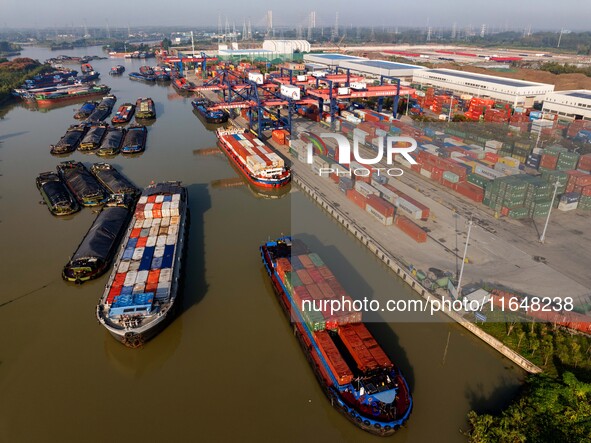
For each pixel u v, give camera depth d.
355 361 33.03
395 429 29.23
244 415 32.03
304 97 109.75
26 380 35.22
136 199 68.50
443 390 33.12
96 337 40.09
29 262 51.88
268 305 44.12
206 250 54.22
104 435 30.31
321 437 30.38
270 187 72.06
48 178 76.25
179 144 104.56
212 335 40.06
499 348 36.53
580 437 27.42
